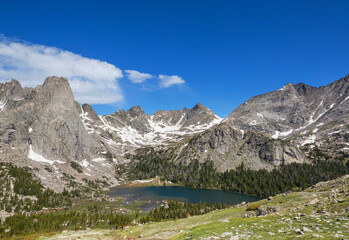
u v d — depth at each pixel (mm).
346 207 30266
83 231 82250
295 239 21516
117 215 121438
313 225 25812
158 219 117562
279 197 57094
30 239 85312
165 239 48688
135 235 62562
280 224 29188
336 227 23016
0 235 93125
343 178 55500
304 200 45500
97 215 123938
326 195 43688
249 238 24891
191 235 33438
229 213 58906
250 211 53688
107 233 73312
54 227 105438
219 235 29266
